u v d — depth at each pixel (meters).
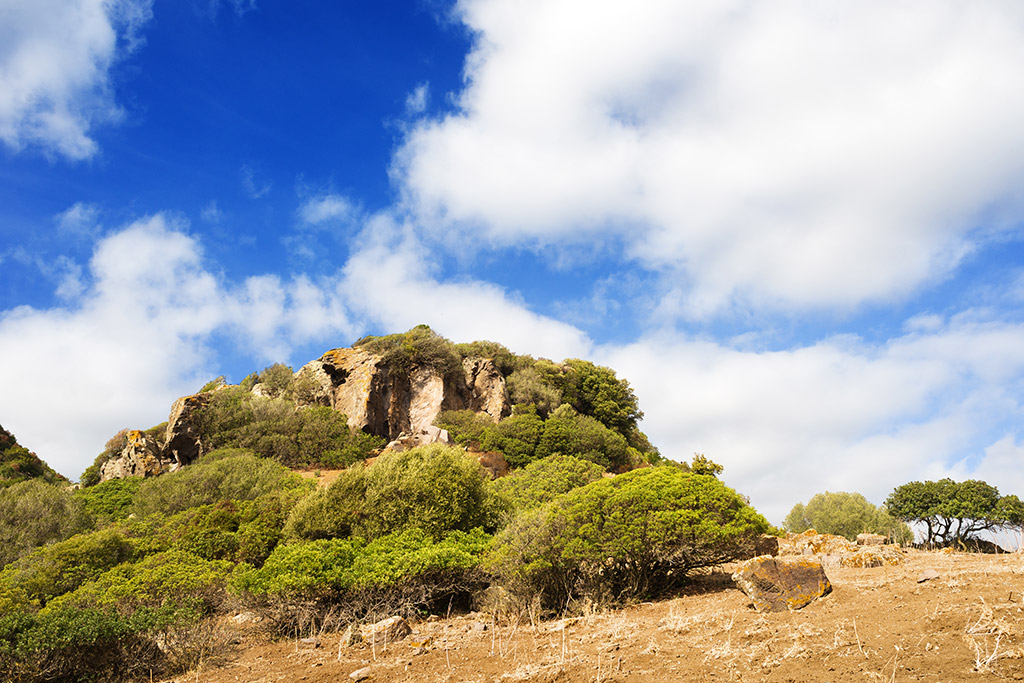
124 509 30.77
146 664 8.71
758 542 10.30
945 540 15.92
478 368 47.59
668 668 5.41
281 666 7.97
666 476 10.85
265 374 53.66
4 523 20.81
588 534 9.57
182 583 11.87
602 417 51.94
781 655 5.22
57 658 8.18
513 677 5.90
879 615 5.91
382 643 8.34
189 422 39.91
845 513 30.39
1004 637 4.69
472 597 11.02
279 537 17.56
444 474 15.16
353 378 44.16
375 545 11.93
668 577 10.14
